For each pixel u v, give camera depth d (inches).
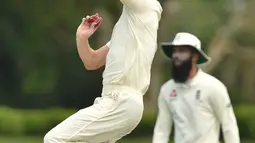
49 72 5000.0
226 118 1242.6
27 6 4389.8
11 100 5703.7
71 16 4330.7
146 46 922.7
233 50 4530.0
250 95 5137.8
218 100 1235.9
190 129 1252.5
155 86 4471.0
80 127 913.5
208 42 4480.8
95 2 4311.0
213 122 1250.0
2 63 5393.7
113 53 926.4
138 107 922.1
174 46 1269.7
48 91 5506.9
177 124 1268.5
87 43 991.6
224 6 4394.7
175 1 4362.7
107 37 4365.2
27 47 4788.4
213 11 4407.0
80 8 4325.8
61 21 4446.4
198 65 1283.2
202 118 1243.8
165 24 4340.6
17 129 4434.1
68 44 4862.2
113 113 919.0
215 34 4431.6
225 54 4554.6
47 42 4771.2
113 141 949.8
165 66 4817.9
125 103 917.2
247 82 5064.0
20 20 4741.6
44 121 4527.6
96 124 917.2
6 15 4717.0
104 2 4325.8
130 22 922.1
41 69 4970.5
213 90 1234.0
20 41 4837.6
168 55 1328.7
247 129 4426.7
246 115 4419.3
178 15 4382.4
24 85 5191.9
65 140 910.4
